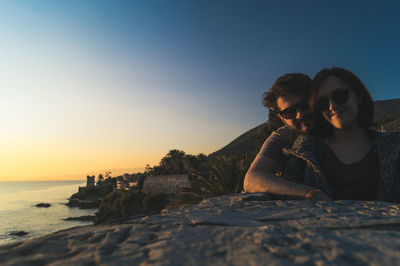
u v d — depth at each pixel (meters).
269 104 1.93
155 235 0.68
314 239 0.56
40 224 63.66
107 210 54.91
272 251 0.51
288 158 1.89
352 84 1.49
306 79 1.75
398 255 0.44
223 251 0.53
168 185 61.25
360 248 0.49
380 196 1.44
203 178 11.18
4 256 0.52
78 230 0.75
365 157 1.53
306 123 1.72
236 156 11.23
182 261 0.48
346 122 1.49
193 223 0.84
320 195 1.37
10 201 131.12
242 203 1.28
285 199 1.52
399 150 1.40
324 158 1.67
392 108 101.06
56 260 0.50
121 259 0.50
